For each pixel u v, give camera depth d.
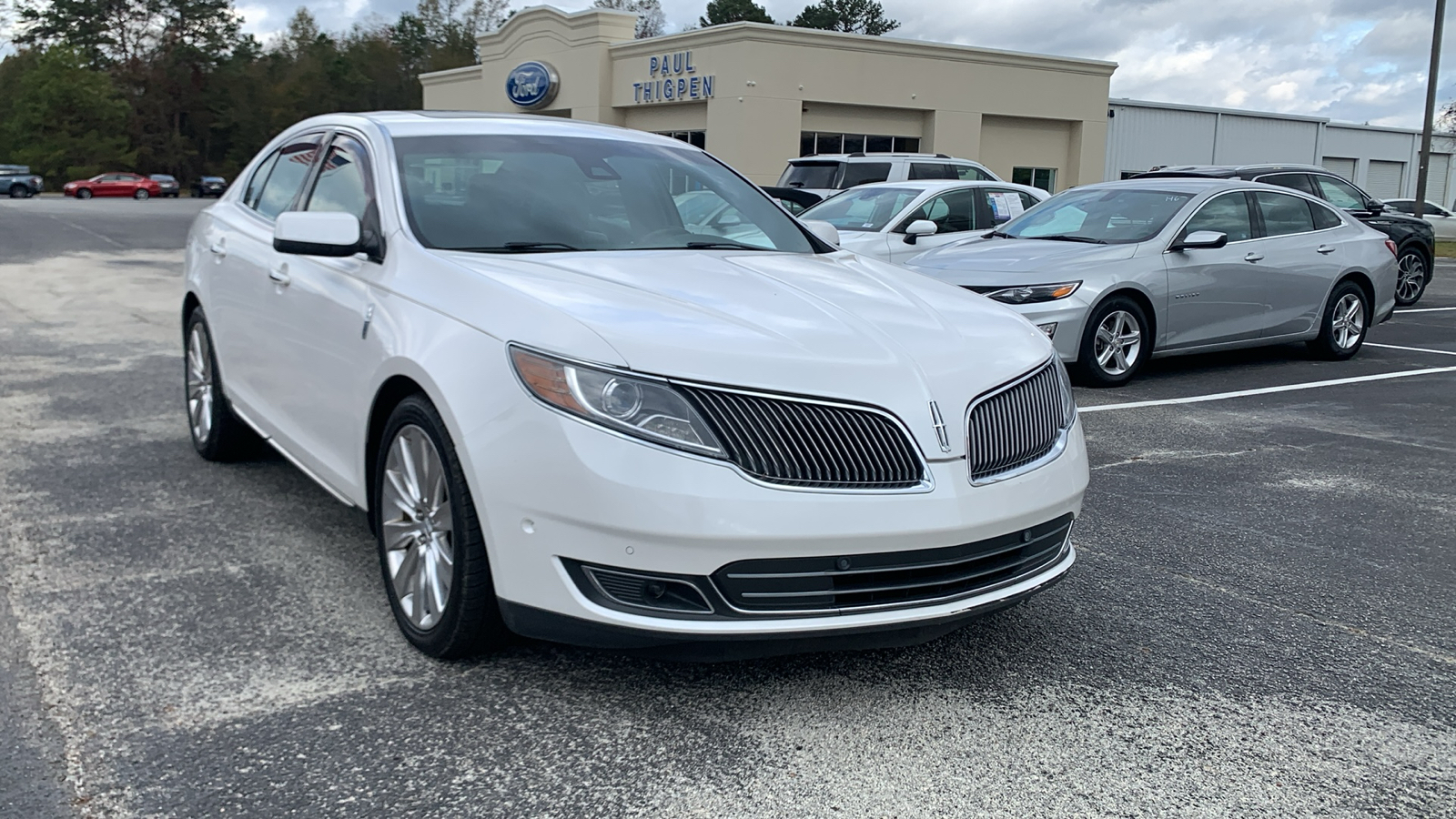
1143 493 5.51
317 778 2.64
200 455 5.59
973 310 3.58
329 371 3.78
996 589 3.09
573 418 2.76
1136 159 39.03
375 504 3.57
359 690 3.10
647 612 2.76
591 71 34.41
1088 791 2.70
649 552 2.71
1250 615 3.91
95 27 93.38
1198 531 4.89
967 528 2.91
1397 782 2.79
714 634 2.75
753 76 29.42
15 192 63.91
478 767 2.72
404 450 3.31
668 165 4.57
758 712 3.05
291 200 4.66
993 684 3.28
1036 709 3.13
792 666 3.35
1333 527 5.02
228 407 5.21
